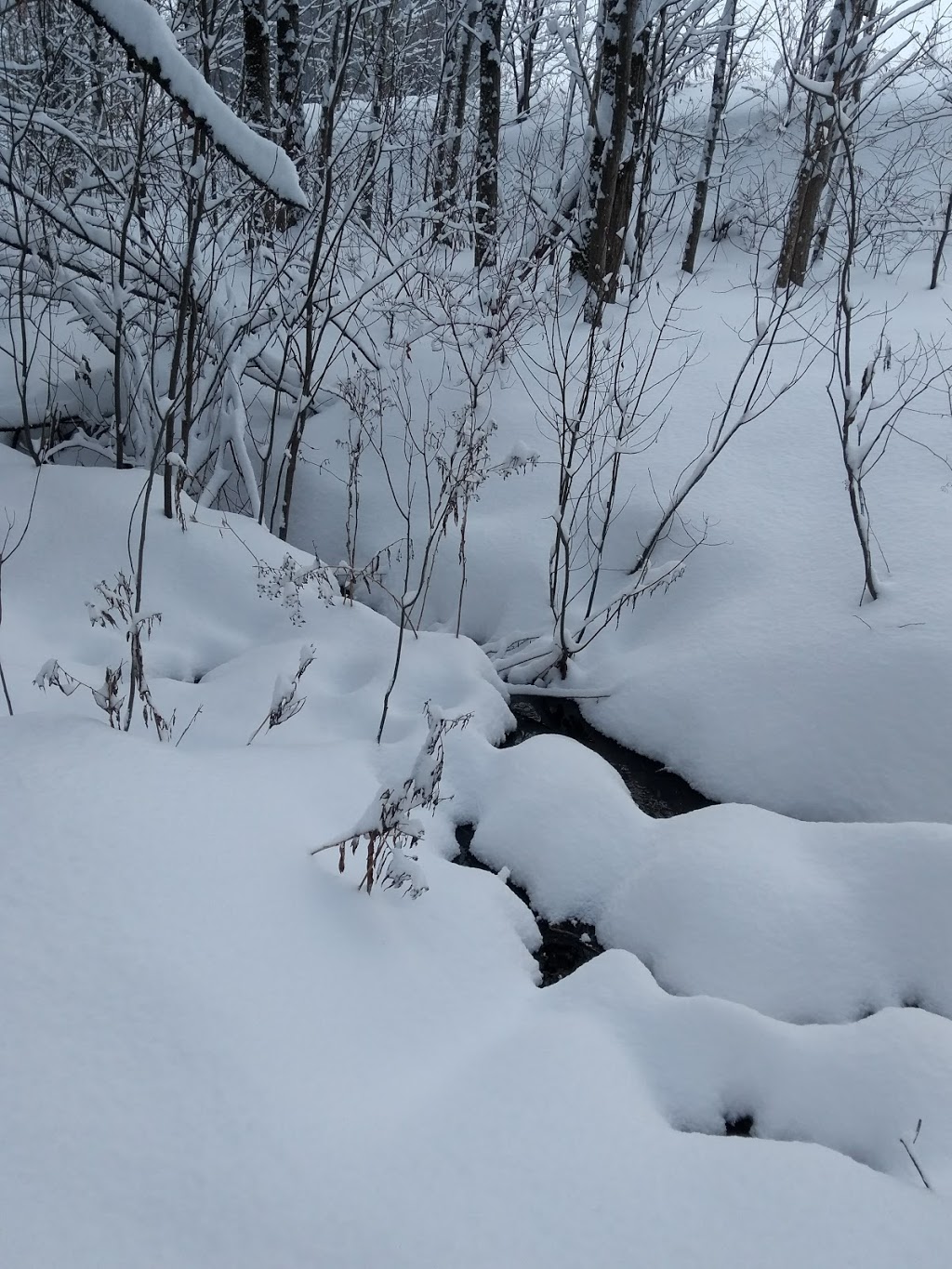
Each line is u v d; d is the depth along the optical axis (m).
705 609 5.04
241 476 6.55
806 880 3.33
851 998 2.99
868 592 4.63
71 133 5.02
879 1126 2.33
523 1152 2.03
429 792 2.70
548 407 6.53
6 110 5.19
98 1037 1.99
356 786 3.51
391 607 5.76
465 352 7.20
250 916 2.47
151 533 5.20
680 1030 2.61
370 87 8.85
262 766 3.37
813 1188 1.99
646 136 9.26
